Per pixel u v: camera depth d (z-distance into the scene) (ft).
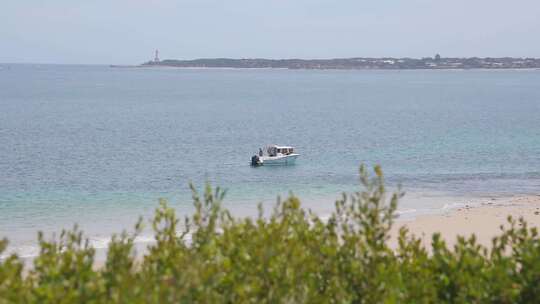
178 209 295.48
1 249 71.77
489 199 310.65
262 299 65.41
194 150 511.40
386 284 71.46
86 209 294.05
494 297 73.51
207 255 70.23
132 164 436.76
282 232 73.61
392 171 404.16
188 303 58.95
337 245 76.02
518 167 416.05
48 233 242.99
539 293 74.49
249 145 546.26
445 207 287.48
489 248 197.57
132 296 57.47
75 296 59.77
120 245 72.18
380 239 74.49
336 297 71.10
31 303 60.59
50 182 366.43
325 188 349.00
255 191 342.64
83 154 481.87
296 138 599.16
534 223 245.65
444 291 75.82
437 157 463.42
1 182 364.38
